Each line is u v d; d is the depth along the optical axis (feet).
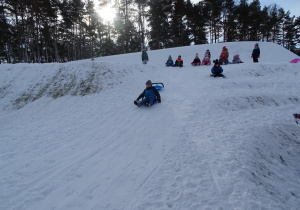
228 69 33.24
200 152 13.19
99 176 11.60
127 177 11.35
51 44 104.63
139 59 61.46
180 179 10.91
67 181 11.27
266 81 27.17
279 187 11.55
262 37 147.84
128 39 122.93
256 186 10.66
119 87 29.66
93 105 24.44
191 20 111.24
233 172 11.25
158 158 12.96
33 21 77.41
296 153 15.16
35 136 17.75
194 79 31.73
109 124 18.98
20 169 12.69
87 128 18.58
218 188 10.17
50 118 22.15
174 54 65.05
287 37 145.79
